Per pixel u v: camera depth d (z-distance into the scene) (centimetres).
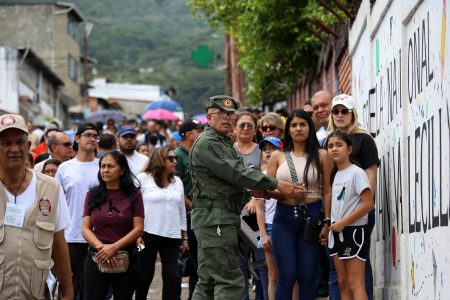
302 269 1105
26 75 6481
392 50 1120
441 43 809
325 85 2169
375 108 1302
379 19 1213
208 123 1095
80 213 1330
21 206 820
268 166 1141
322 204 1113
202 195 1091
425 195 892
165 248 1325
